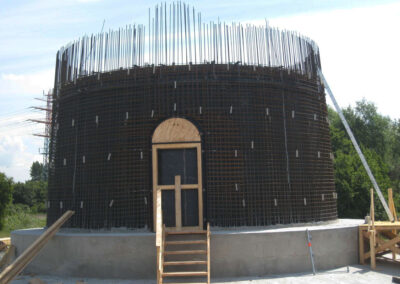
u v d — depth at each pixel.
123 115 11.77
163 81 11.68
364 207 25.83
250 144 11.48
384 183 27.47
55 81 14.21
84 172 11.98
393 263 11.74
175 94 11.60
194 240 10.13
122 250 9.99
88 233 10.86
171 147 11.32
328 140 13.84
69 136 12.70
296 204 11.75
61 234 10.59
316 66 14.20
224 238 9.97
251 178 11.28
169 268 9.88
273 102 12.09
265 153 11.58
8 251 11.87
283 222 11.35
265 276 9.85
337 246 11.02
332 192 13.34
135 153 11.42
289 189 11.71
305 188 12.11
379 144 43.12
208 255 8.98
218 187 11.06
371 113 43.81
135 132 11.56
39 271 10.76
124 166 11.43
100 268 10.02
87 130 12.20
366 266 11.11
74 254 10.27
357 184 26.03
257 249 10.02
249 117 11.66
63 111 13.23
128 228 11.05
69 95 12.93
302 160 12.28
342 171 26.59
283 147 11.95
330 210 12.86
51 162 13.56
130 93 11.84
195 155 11.37
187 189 11.15
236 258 9.92
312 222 11.99
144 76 11.84
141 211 11.07
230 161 11.27
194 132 11.31
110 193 11.42
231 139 11.41
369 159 28.25
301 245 10.36
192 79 11.63
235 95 11.71
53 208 12.85
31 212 51.00
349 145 32.66
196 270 9.80
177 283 8.94
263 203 11.21
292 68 12.83
